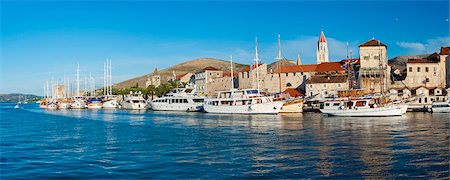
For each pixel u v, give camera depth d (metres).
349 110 101.31
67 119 114.06
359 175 35.16
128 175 36.56
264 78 172.62
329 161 40.59
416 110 114.06
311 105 126.31
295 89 164.12
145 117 114.06
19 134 70.94
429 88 140.00
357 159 41.44
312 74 163.00
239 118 101.38
